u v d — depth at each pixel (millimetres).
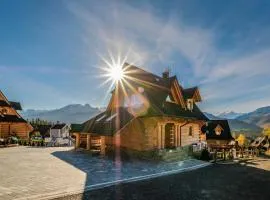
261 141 54875
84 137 28844
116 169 16062
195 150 26438
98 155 23047
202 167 19344
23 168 15281
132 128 23281
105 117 25844
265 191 11938
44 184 11383
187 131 26453
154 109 22406
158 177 14523
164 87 26297
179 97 26609
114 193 10586
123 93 27281
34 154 22766
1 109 35250
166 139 25516
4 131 35156
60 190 10516
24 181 11820
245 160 25141
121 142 23969
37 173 13844
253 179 14875
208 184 13062
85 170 15281
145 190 11281
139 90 25078
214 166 20172
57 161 18688
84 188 11016
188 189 11812
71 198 9625
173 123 24469
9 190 10180
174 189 11695
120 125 21609
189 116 25656
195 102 31141
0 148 28609
